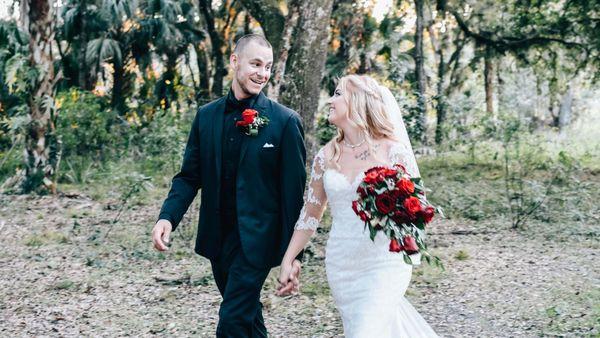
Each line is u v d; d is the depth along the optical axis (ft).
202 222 12.55
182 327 18.48
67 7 76.33
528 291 21.47
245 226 11.96
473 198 40.57
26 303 21.16
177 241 30.30
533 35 65.92
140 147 58.29
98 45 74.38
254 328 12.53
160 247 11.98
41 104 45.98
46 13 45.85
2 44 56.80
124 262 26.68
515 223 34.32
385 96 11.74
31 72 45.29
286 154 12.14
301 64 29.30
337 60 74.38
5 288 23.07
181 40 80.74
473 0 71.20
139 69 81.30
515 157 47.85
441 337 17.24
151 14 79.36
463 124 61.00
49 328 18.60
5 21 57.41
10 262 27.07
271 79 29.73
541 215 35.40
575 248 28.53
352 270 11.23
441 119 60.95
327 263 11.59
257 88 12.32
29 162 46.03
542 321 18.28
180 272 24.99
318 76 29.63
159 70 93.45
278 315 19.49
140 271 25.26
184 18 82.17
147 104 80.79
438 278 23.30
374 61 78.13
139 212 39.24
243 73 12.25
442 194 42.78
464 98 60.49
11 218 37.32
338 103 11.51
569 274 23.76
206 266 25.73
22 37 55.93
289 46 29.60
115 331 18.28
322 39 29.40
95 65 75.82
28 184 45.68
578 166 41.32
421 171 55.47
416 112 54.60
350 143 11.57
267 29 47.44
